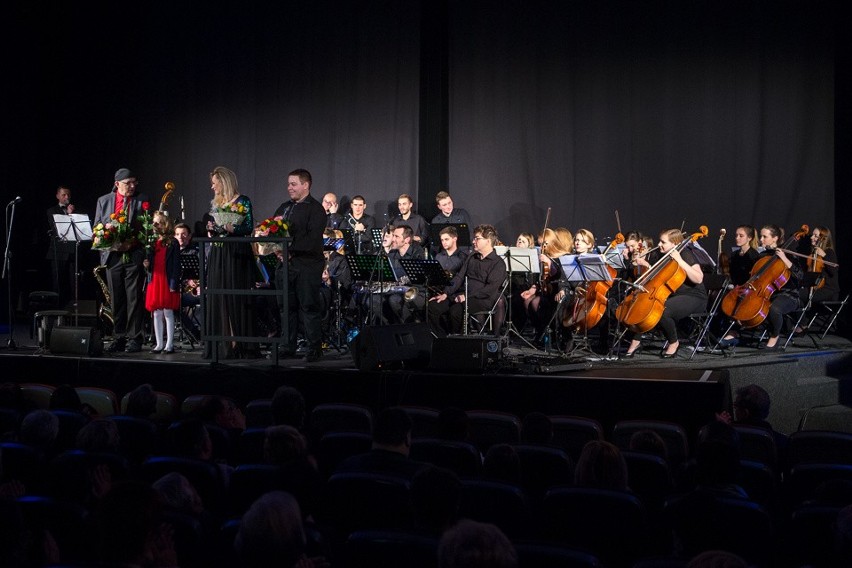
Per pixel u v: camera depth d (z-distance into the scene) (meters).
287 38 10.90
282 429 3.36
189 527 2.59
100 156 11.65
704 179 9.38
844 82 8.83
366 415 4.82
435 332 7.79
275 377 6.17
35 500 2.79
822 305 8.39
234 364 6.30
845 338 8.51
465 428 4.05
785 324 8.60
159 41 11.38
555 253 8.07
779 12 9.05
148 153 11.48
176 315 8.31
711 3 9.30
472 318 7.99
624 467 3.19
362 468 3.26
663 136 9.52
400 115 10.47
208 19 11.20
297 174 6.50
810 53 8.95
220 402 4.57
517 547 2.32
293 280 6.56
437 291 8.06
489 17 10.10
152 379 6.43
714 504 2.58
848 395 7.17
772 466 4.19
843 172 8.88
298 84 10.88
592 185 9.80
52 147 11.61
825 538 2.71
